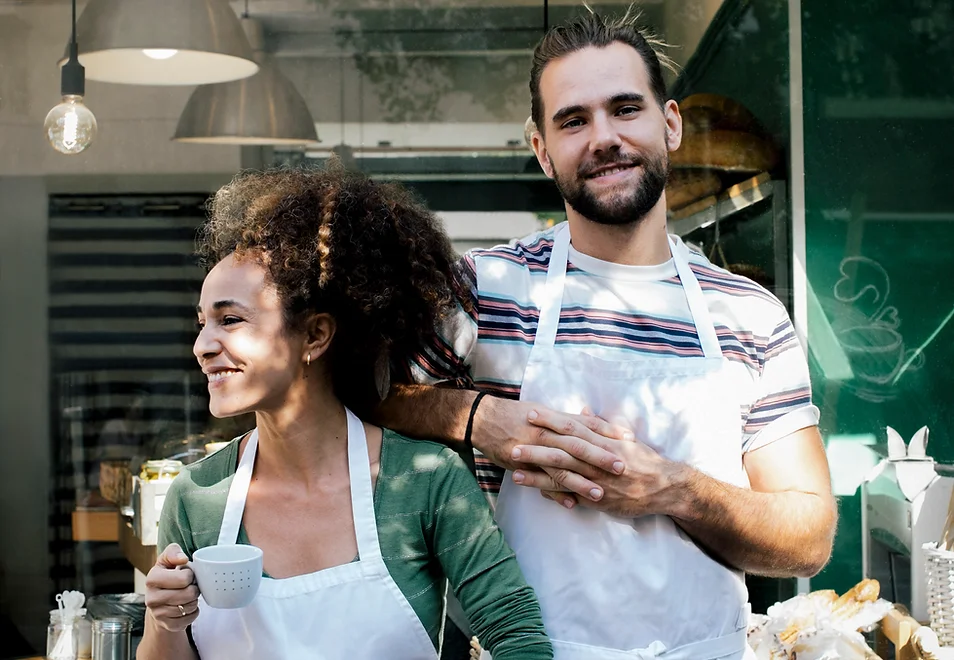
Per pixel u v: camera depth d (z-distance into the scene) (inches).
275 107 123.6
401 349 66.2
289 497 61.3
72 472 125.6
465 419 64.7
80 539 125.0
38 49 122.2
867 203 117.6
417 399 66.2
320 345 60.4
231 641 58.8
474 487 62.1
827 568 115.6
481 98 124.0
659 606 63.3
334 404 62.6
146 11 114.1
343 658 58.4
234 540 60.2
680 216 118.9
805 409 69.3
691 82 118.5
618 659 62.9
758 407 69.1
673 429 65.8
